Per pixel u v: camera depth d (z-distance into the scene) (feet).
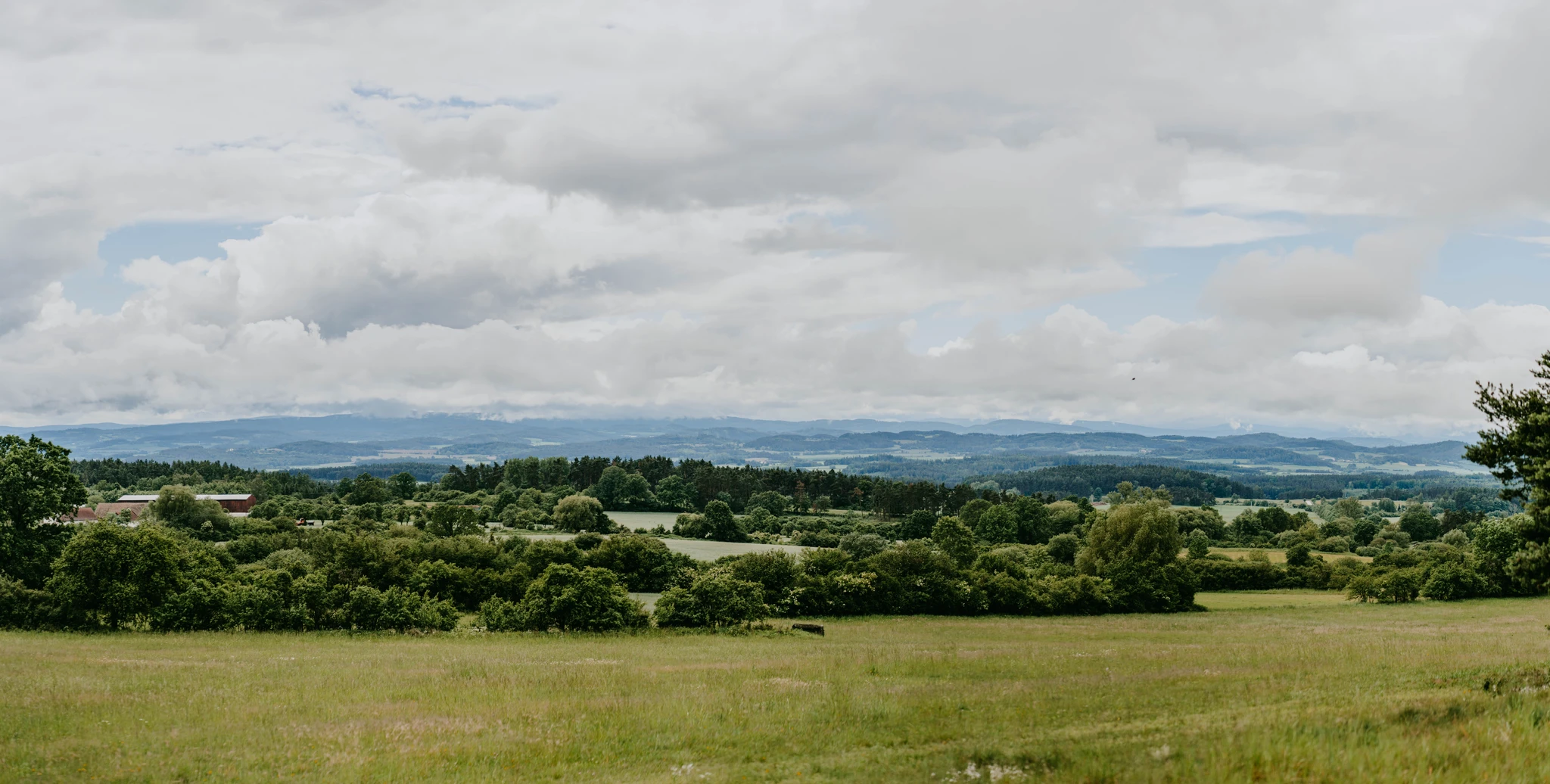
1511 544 248.32
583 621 167.63
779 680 90.63
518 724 66.08
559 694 82.23
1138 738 49.65
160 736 61.31
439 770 52.60
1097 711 64.80
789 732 61.62
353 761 54.44
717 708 71.82
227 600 161.17
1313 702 62.13
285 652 127.54
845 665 106.32
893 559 241.14
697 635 167.43
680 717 67.51
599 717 68.33
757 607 185.68
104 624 158.81
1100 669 101.14
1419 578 256.93
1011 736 55.36
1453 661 91.61
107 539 160.35
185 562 195.00
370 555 232.73
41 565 176.55
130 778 50.75
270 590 165.17
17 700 75.15
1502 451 72.28
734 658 121.49
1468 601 247.50
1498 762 38.40
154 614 159.12
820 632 178.09
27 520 176.04
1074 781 40.11
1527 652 101.14
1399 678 76.48
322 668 103.76
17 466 172.86
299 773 51.80
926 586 232.94
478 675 96.27
